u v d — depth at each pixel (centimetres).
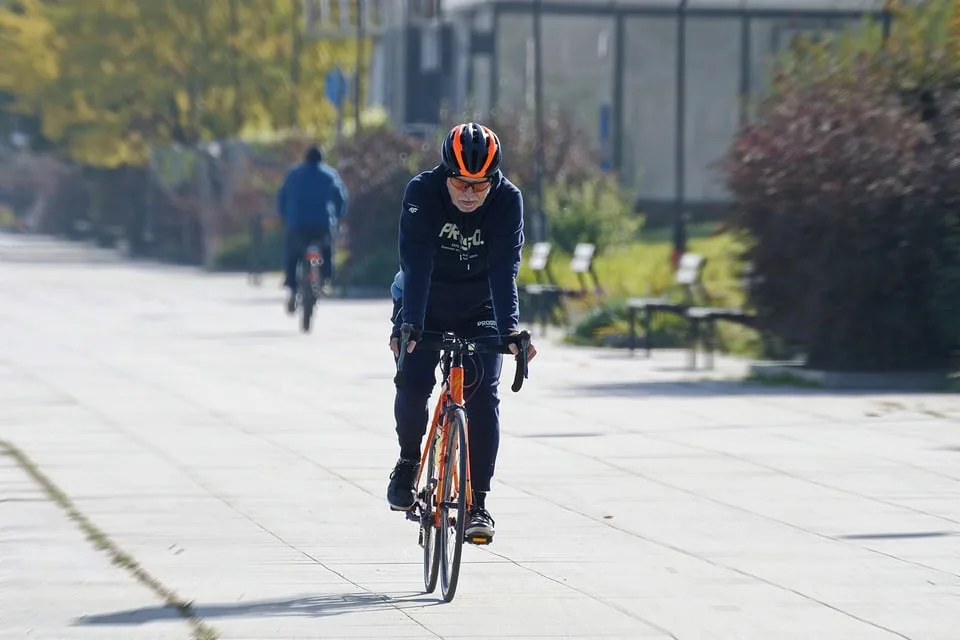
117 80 14638
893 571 2489
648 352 5809
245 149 12669
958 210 4762
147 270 12238
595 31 12538
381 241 9412
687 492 3136
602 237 9006
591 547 2656
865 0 8594
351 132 12281
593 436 3841
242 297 9031
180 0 14288
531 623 2170
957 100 4966
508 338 2280
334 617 2195
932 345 4875
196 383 4894
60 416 4153
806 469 3388
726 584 2403
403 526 2812
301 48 14725
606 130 12575
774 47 12306
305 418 4138
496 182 2306
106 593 2325
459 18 13338
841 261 4756
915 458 3522
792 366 5025
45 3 16675
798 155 4844
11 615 2197
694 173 12719
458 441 2248
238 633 2108
